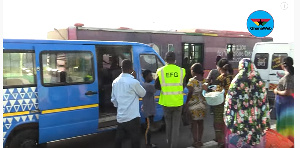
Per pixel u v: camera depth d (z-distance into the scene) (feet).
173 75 15.30
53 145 18.06
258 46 31.68
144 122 18.97
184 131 21.18
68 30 29.07
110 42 17.93
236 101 12.98
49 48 15.15
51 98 15.01
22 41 14.37
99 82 20.47
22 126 14.33
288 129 15.61
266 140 14.58
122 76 13.78
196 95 16.28
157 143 18.42
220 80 16.29
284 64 15.58
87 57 16.61
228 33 45.14
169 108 15.34
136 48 19.19
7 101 13.71
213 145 16.69
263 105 13.05
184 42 39.24
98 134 20.45
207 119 25.27
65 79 15.60
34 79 14.56
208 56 42.16
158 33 36.65
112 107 20.67
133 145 13.64
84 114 16.28
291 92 15.23
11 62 13.91
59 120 15.31
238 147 13.48
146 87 16.33
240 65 13.29
